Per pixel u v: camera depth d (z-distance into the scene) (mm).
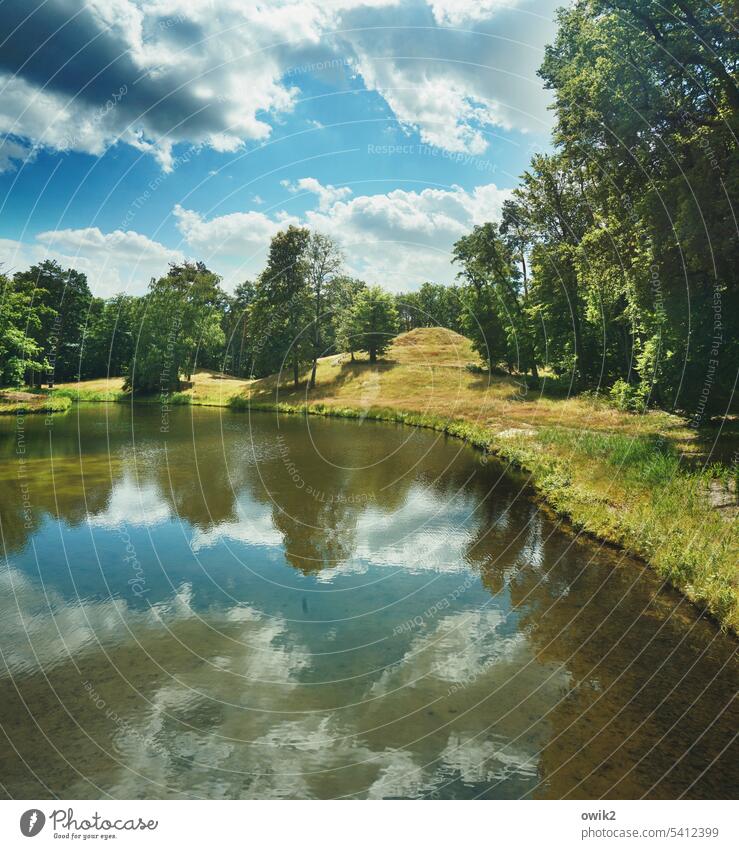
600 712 6441
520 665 7492
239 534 13148
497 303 47719
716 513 11734
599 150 21906
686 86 18516
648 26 19000
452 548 12188
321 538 12898
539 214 36844
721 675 7191
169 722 6230
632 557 11391
